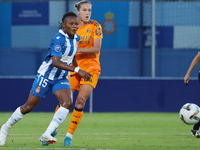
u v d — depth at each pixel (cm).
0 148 1563
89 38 1880
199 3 4538
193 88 3981
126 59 4531
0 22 4594
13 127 2638
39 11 4606
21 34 4594
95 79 1806
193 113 1938
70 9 4591
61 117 1522
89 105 3962
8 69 4562
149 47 4531
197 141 1891
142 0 4534
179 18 4538
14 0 4597
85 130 2488
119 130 2488
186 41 4534
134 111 3991
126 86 3991
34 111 3934
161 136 2130
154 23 4116
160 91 3988
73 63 1680
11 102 3938
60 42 1520
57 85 1562
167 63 4509
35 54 4597
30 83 3950
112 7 4556
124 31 4544
